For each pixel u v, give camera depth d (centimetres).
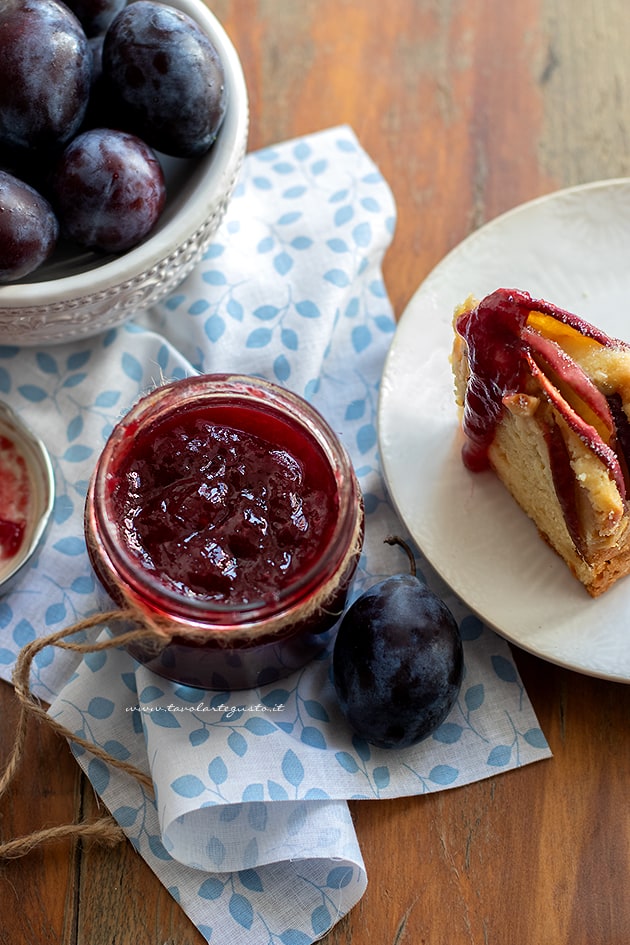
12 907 51
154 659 51
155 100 52
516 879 51
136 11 52
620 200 58
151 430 51
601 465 51
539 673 54
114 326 57
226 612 48
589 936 51
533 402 51
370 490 56
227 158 54
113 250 54
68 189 52
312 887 51
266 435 51
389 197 60
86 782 53
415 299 57
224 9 64
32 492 56
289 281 59
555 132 63
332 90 63
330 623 51
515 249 58
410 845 52
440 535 54
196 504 50
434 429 56
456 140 62
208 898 51
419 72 64
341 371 59
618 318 57
